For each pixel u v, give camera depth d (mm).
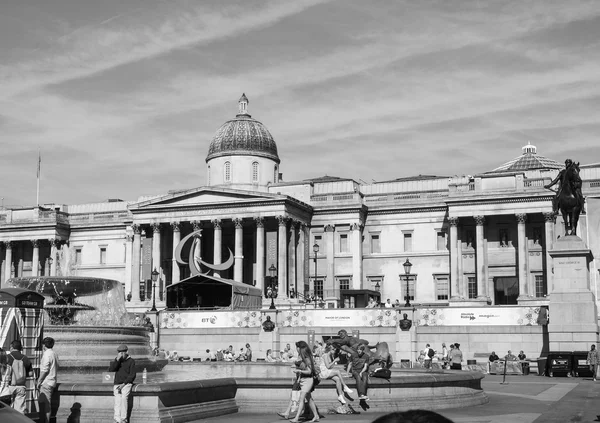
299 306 112812
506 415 32875
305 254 128625
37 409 28484
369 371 35125
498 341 75938
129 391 29031
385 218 129750
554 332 63375
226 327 85688
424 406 35062
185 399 31062
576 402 38906
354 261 127312
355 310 82000
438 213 126688
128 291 136625
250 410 33969
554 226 115750
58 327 43531
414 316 80125
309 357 30328
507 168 150625
